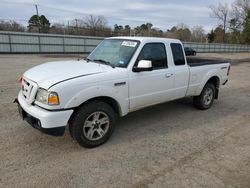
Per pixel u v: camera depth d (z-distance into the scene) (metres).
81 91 3.56
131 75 4.21
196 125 5.16
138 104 4.49
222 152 3.95
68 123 3.79
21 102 3.87
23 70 13.70
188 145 4.17
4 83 9.20
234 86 10.05
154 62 4.68
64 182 3.01
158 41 4.78
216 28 71.69
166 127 4.97
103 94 3.81
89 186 2.95
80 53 35.88
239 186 3.05
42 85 3.48
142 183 3.04
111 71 4.00
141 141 4.26
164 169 3.38
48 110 3.41
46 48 33.53
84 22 62.97
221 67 6.42
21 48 31.58
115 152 3.82
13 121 4.89
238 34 56.31
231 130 4.95
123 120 5.29
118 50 4.61
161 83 4.79
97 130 3.94
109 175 3.19
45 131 3.39
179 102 6.89
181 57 5.29
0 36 29.69
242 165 3.56
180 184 3.04
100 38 38.25
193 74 5.53
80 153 3.74
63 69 3.97
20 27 52.44
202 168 3.44
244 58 32.88
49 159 3.53
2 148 3.79
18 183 2.96
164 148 4.02
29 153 3.68
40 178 3.07
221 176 3.26
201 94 6.02
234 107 6.71
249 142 4.39
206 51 51.03
